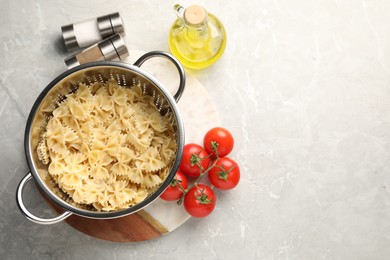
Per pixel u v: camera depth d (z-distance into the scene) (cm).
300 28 84
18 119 81
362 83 85
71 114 75
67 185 73
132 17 83
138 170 74
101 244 82
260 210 83
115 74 74
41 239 81
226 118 83
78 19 83
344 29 85
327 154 84
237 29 84
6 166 81
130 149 75
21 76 81
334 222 84
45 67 82
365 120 85
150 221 78
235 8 84
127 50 78
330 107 84
